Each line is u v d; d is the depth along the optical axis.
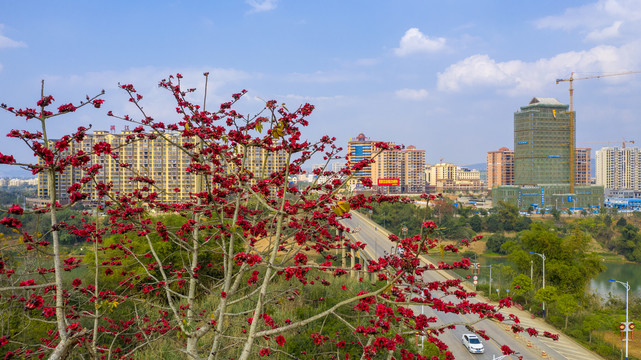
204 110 6.71
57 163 5.13
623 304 39.88
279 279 13.45
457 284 5.70
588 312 34.66
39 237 5.38
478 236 5.68
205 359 6.34
